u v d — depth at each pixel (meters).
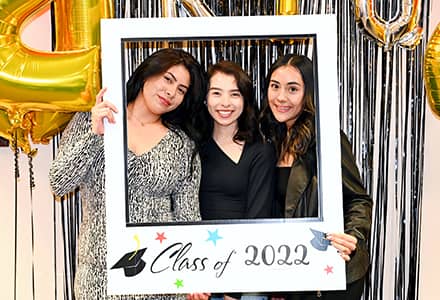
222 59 1.43
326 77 1.36
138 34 1.34
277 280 1.35
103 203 1.40
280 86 1.37
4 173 1.73
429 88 1.54
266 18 1.35
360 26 1.63
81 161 1.36
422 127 1.71
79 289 1.41
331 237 1.34
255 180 1.37
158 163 1.36
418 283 1.75
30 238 1.74
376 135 1.71
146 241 1.35
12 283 1.75
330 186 1.36
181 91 1.36
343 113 1.70
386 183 1.72
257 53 1.44
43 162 1.73
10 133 1.53
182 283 1.34
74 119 1.42
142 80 1.35
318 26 1.35
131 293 1.34
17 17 1.42
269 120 1.37
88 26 1.46
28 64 1.40
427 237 1.76
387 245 1.74
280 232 1.36
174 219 1.37
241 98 1.37
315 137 1.36
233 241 1.35
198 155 1.38
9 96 1.40
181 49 1.37
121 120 1.34
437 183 1.75
